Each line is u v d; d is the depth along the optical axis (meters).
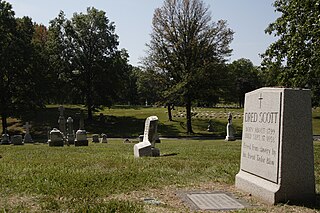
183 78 46.44
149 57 55.84
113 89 60.22
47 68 56.03
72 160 14.27
